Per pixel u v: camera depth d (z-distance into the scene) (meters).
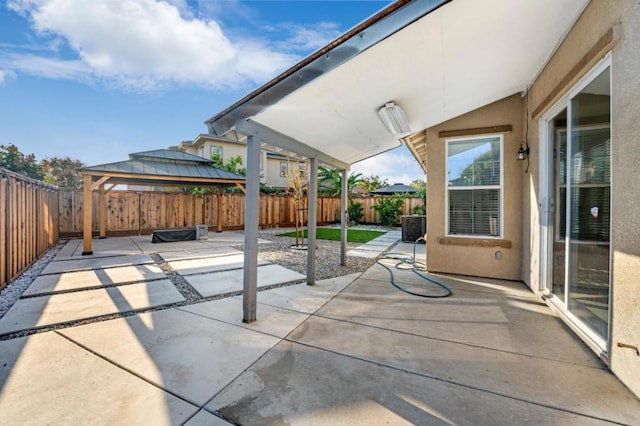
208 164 12.13
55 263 6.41
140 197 11.59
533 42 3.30
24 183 5.56
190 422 1.83
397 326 3.27
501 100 5.12
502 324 3.31
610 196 2.42
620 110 2.23
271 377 2.31
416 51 2.89
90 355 2.61
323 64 2.76
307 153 4.61
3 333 3.02
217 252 8.01
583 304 2.98
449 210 5.62
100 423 1.81
